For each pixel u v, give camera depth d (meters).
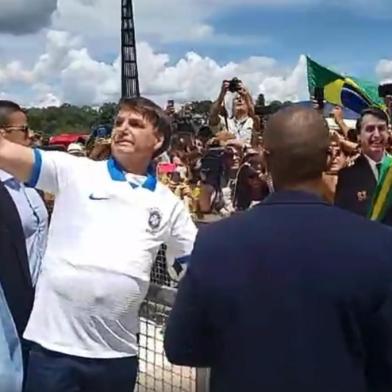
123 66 27.12
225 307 1.90
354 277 1.84
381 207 4.42
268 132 2.00
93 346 2.89
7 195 3.35
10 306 3.28
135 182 2.98
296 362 1.84
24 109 3.71
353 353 1.86
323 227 1.90
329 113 6.89
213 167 7.62
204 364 2.02
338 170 4.82
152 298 3.37
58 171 2.96
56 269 2.91
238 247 1.92
